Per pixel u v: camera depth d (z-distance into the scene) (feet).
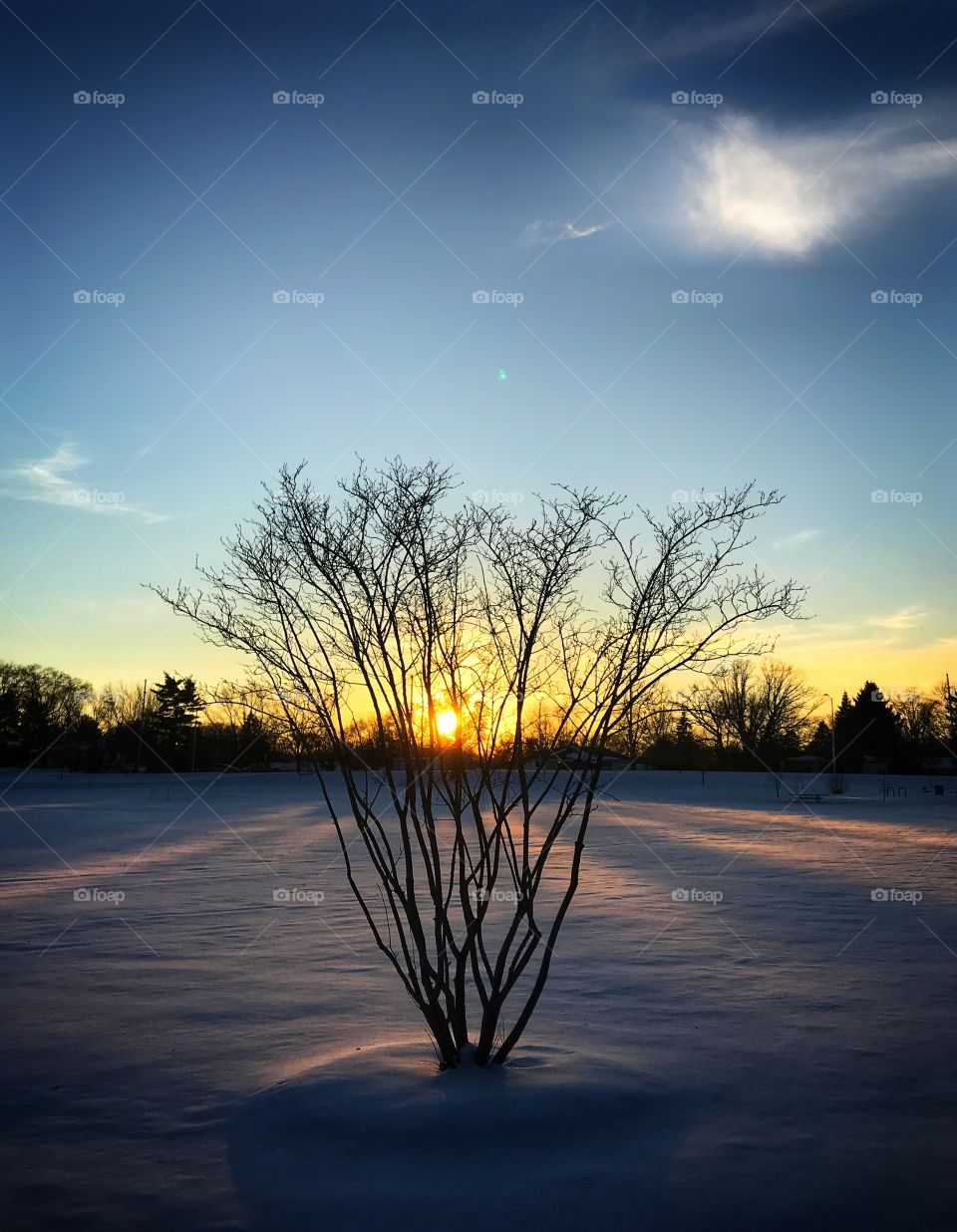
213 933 36.58
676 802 148.66
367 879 53.88
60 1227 13.03
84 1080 19.07
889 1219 13.15
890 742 247.09
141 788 193.98
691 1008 24.67
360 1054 19.26
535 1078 17.39
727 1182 14.16
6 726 317.42
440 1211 13.24
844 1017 23.77
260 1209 13.44
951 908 43.04
